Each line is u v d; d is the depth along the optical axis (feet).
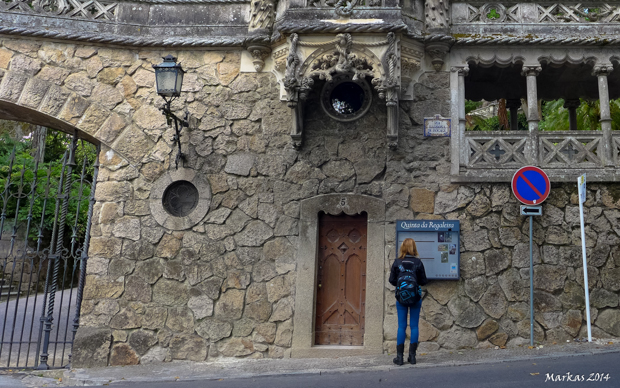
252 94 24.17
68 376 20.33
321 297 23.18
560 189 22.75
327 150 23.63
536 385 15.34
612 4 23.79
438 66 23.67
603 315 21.85
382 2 22.26
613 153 22.90
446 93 23.62
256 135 23.88
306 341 22.20
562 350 20.15
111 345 22.39
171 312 22.65
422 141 23.39
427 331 21.98
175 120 22.54
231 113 24.06
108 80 24.16
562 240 22.36
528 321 21.85
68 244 47.29
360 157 23.48
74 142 24.14
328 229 23.67
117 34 24.26
